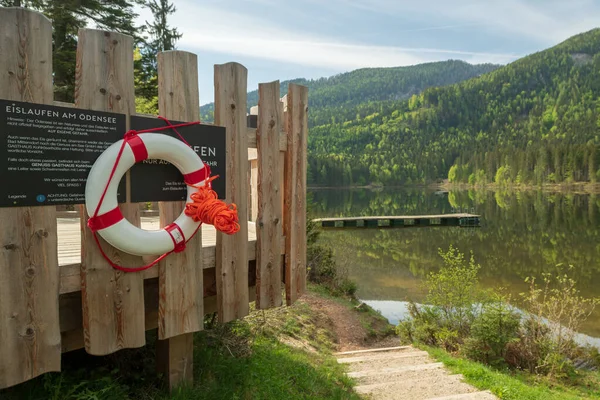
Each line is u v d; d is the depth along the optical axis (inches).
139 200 85.6
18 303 70.5
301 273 123.8
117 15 505.0
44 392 83.7
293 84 115.3
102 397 85.5
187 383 101.3
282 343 182.5
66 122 74.8
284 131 116.0
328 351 225.6
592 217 1184.8
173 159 87.7
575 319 260.4
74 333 86.0
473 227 1001.5
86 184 77.3
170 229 88.0
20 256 70.6
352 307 345.4
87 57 77.4
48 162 73.0
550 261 598.9
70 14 436.8
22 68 69.7
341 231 924.6
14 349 70.1
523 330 251.6
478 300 266.2
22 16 69.6
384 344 287.3
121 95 81.7
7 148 68.6
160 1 653.9
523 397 157.2
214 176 94.9
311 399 121.0
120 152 79.1
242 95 102.5
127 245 80.9
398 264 574.2
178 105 90.4
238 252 104.1
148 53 561.0
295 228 119.7
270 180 110.2
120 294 83.0
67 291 78.1
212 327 139.2
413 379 169.2
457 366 188.9
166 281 90.0
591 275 511.8
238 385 111.7
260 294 109.3
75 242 111.4
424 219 1070.4
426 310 275.0
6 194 68.6
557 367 224.2
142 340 86.6
